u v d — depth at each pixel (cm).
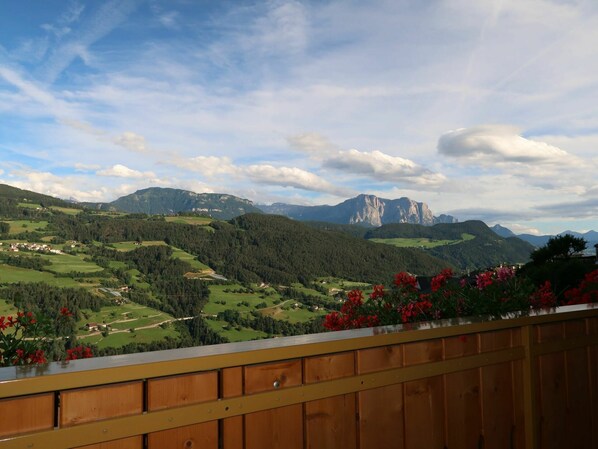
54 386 110
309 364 153
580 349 238
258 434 142
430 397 183
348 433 161
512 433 207
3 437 106
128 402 122
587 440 237
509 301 260
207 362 131
